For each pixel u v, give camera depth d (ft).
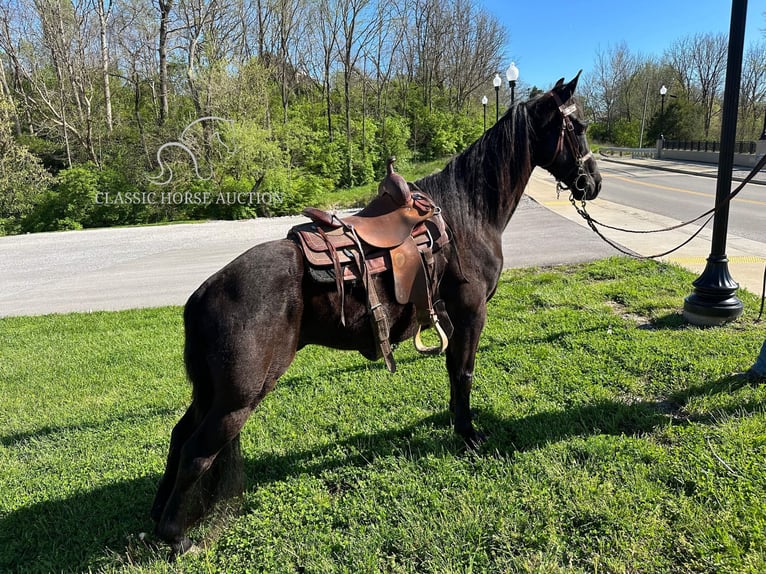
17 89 108.68
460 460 9.84
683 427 10.09
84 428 12.78
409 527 8.13
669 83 197.26
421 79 165.68
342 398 13.09
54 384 15.99
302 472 10.09
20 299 29.40
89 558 8.27
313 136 101.24
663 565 6.98
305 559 7.83
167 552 8.20
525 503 8.33
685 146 127.54
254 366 7.23
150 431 12.34
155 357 17.95
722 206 13.99
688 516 7.66
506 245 33.24
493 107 180.86
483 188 9.69
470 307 9.46
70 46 96.12
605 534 7.55
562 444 9.87
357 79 140.56
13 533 9.04
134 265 37.55
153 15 94.94
